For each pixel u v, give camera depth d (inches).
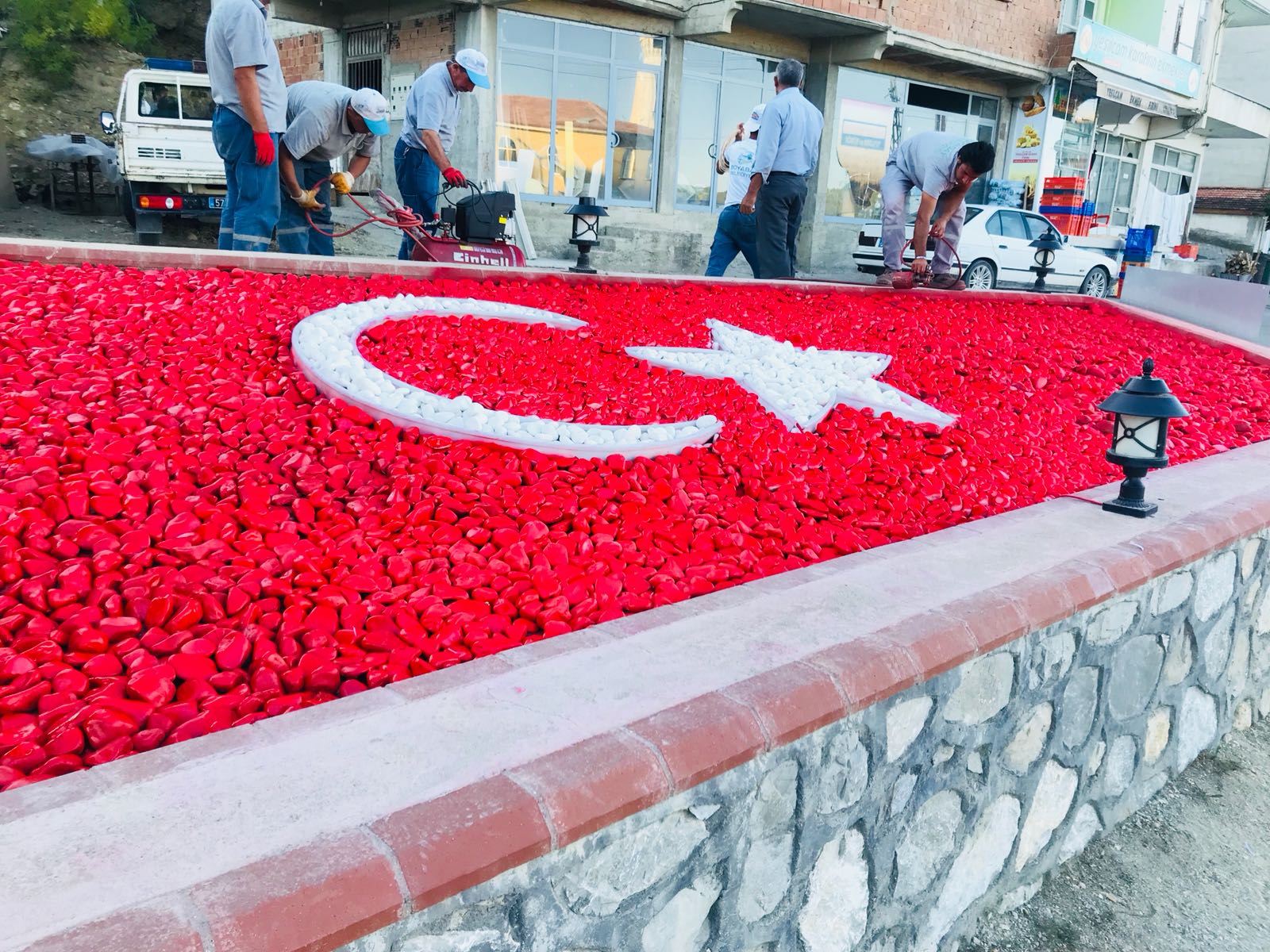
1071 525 125.4
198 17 881.5
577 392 172.9
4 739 70.0
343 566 100.2
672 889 69.6
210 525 104.6
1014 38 762.2
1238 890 116.4
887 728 84.1
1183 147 1124.5
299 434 132.2
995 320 294.4
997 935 105.7
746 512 129.9
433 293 226.4
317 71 671.1
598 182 609.9
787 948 82.0
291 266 224.5
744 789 72.1
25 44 766.5
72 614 87.2
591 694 72.6
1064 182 797.2
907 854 92.3
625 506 124.6
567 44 571.8
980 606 93.4
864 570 103.8
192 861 51.3
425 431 139.3
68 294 177.0
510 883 58.7
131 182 462.0
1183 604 125.7
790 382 188.7
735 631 85.7
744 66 660.1
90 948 44.5
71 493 105.6
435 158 306.7
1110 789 123.6
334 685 81.8
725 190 676.1
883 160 755.4
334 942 50.3
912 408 185.8
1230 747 149.1
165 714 75.0
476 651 87.4
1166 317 334.6
